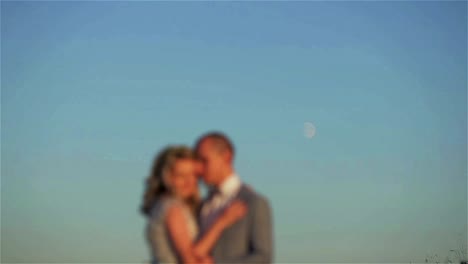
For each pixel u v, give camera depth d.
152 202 6.39
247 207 6.19
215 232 6.12
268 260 6.11
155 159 6.43
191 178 6.36
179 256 6.23
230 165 6.39
